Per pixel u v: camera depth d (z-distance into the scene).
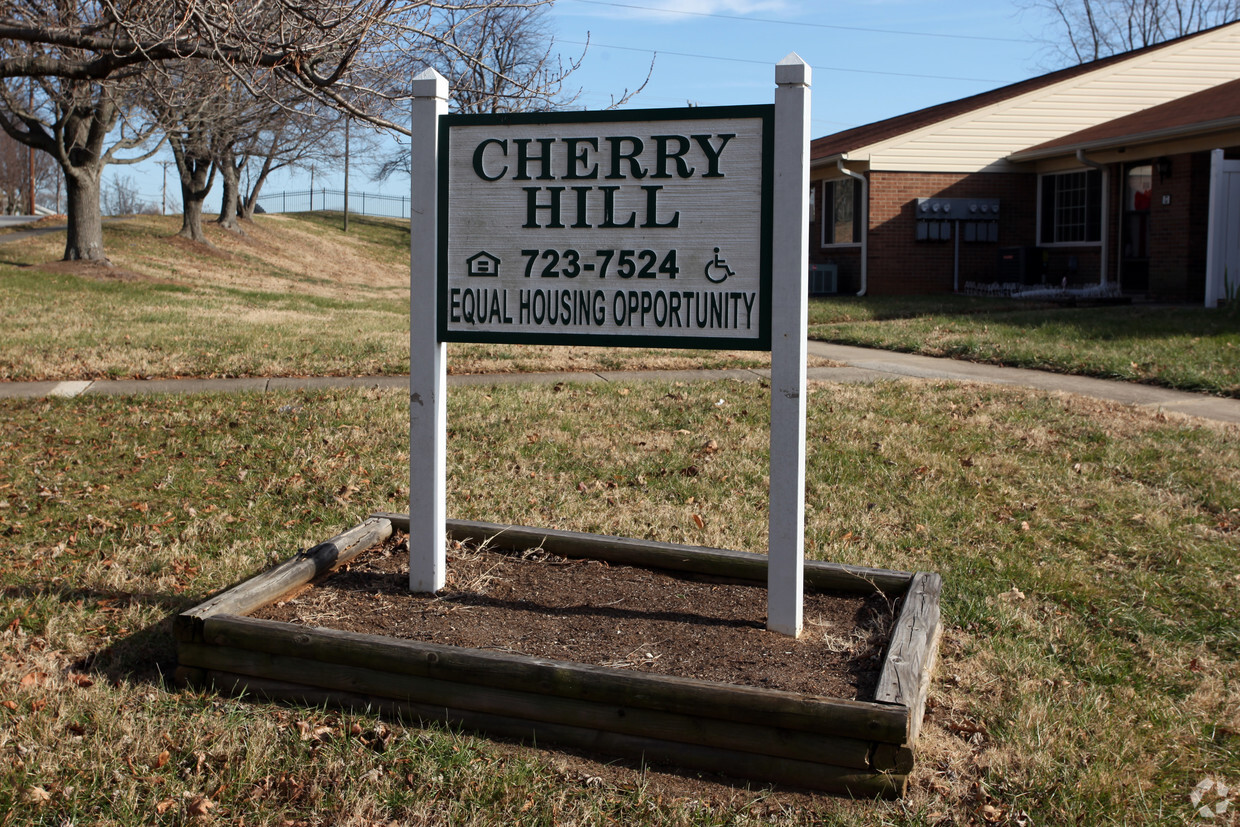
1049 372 10.84
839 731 3.04
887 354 12.61
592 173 4.04
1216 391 9.45
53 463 7.01
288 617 3.93
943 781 3.20
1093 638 4.38
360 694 3.54
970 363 11.69
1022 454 7.32
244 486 6.55
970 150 21.22
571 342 4.11
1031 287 19.98
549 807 3.01
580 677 3.27
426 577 4.26
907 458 7.20
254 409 8.59
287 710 3.55
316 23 6.84
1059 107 21.45
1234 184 15.27
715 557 4.46
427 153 4.17
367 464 7.03
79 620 4.33
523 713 3.35
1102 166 19.25
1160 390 9.66
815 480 6.75
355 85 7.61
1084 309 16.45
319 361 11.38
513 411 8.55
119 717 3.49
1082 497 6.37
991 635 4.41
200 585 4.81
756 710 3.10
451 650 3.41
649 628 3.92
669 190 3.95
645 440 7.75
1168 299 17.73
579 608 4.12
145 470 6.87
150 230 32.88
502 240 4.16
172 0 7.29
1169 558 5.35
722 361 11.70
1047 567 5.19
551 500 6.32
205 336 13.31
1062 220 20.97
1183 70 21.80
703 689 3.14
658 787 3.12
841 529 5.80
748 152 3.85
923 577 4.19
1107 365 10.56
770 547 3.86
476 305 4.19
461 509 6.08
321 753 3.28
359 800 3.03
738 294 3.89
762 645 3.76
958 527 5.84
